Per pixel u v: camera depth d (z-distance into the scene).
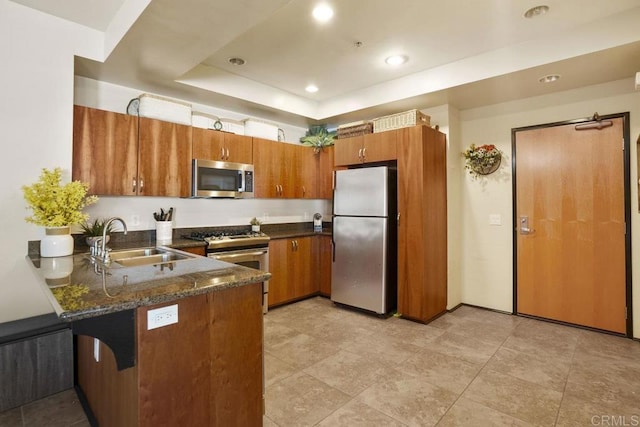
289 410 1.97
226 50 2.99
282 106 4.05
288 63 3.27
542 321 3.48
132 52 2.50
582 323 3.27
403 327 3.32
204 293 1.43
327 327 3.33
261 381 1.68
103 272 1.71
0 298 2.26
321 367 2.50
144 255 2.71
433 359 2.62
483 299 3.91
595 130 3.17
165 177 3.15
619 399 2.06
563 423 1.84
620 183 3.06
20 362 2.13
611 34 2.42
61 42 2.46
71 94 2.51
